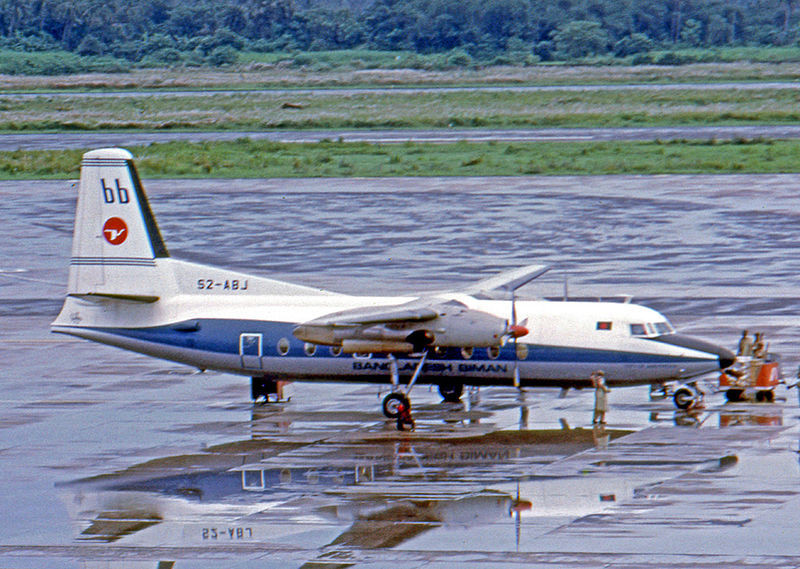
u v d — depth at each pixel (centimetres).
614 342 12181
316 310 12788
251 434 11706
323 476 10088
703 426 11644
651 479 9688
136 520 8950
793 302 18212
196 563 7975
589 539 8212
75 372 14925
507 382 12344
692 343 12306
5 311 19000
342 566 7838
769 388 12838
